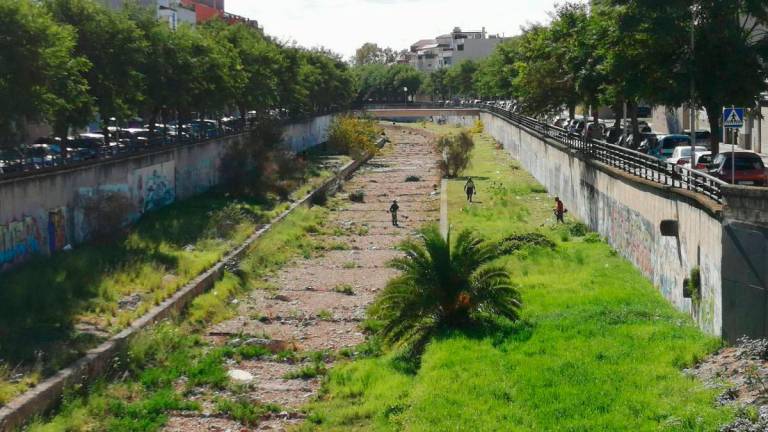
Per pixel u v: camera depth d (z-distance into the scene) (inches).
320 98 4571.9
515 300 1102.4
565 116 4109.3
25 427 837.8
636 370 869.8
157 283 1376.7
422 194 2785.4
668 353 916.6
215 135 2583.7
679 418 724.0
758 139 2240.4
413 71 7313.0
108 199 1692.9
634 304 1170.6
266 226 2014.0
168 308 1256.2
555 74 2304.4
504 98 5270.7
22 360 984.3
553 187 2381.9
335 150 3951.8
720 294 927.7
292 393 994.7
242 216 2062.0
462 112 5905.5
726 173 1409.9
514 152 3639.3
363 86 7116.1
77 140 2140.7
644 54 1487.5
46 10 1633.9
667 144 2000.5
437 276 1085.8
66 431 853.8
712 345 910.4
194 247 1704.0
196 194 2343.8
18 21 1325.0
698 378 832.3
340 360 1114.7
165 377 1027.9
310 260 1804.9
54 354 1003.3
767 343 831.7
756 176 1417.3
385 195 2797.7
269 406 941.8
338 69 5300.2
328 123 4719.5
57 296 1230.9
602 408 778.2
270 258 1748.3
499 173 3088.1
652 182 1266.0
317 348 1175.0
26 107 1349.7
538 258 1513.3
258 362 1115.9
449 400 832.3
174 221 1899.6
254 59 3075.8
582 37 1968.5
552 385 846.5
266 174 2529.5
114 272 1396.4
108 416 908.0
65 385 936.3
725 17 1454.2
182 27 2362.2
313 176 2930.6
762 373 778.8
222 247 1706.4
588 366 892.0
